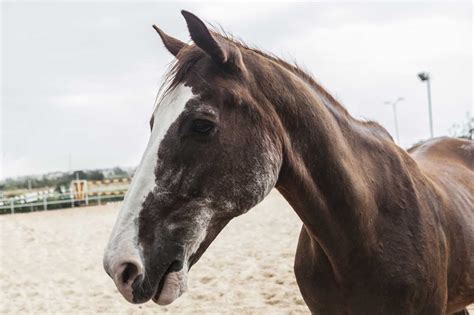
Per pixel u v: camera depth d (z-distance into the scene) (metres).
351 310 2.70
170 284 2.13
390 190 2.73
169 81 2.33
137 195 2.15
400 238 2.66
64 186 28.84
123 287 2.03
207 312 6.01
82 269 8.95
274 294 6.44
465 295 3.15
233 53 2.33
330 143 2.54
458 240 2.98
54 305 6.83
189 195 2.17
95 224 15.23
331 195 2.54
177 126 2.19
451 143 3.95
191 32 2.24
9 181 30.81
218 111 2.22
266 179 2.28
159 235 2.13
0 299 7.24
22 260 9.95
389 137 3.08
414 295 2.61
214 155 2.20
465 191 3.35
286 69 2.62
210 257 8.84
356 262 2.61
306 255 2.90
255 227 12.12
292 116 2.45
